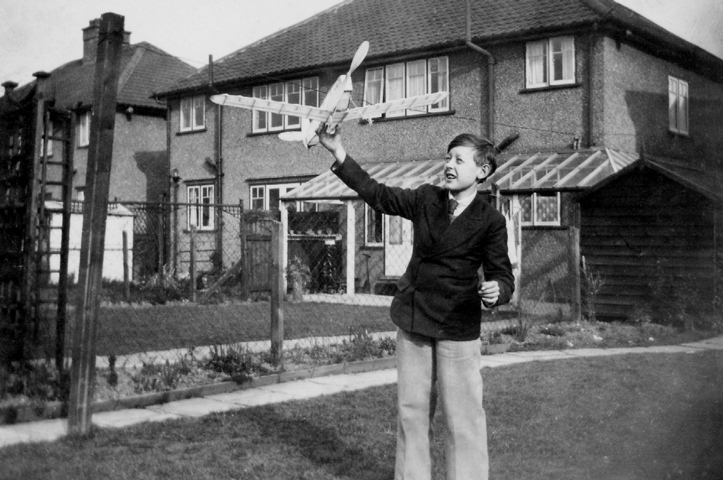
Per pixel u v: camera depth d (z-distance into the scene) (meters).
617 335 11.43
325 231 21.08
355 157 21.45
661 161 18.78
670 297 12.67
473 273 3.54
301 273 18.25
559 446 4.89
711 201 12.22
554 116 17.95
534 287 17.48
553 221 17.34
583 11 17.52
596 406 6.10
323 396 6.77
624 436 5.07
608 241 13.28
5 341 7.01
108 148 5.36
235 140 24.53
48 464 4.58
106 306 14.89
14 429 5.56
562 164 16.61
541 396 6.58
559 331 11.41
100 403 6.20
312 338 10.47
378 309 15.19
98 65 5.33
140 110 29.58
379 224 20.38
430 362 3.61
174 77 31.38
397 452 3.68
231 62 25.41
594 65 17.39
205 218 25.28
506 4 19.62
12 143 7.59
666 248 12.73
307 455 4.79
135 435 5.31
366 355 8.98
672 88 19.55
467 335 3.51
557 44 17.97
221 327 11.88
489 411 5.99
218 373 7.65
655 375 7.57
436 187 3.65
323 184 20.17
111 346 9.62
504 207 16.02
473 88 19.30
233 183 24.61
